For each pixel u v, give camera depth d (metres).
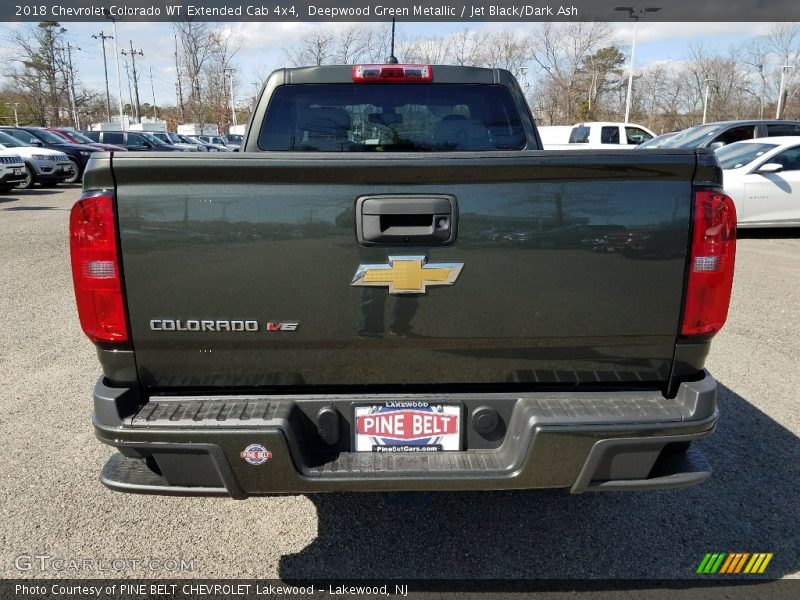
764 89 51.84
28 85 54.22
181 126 38.88
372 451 2.19
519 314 2.10
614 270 2.09
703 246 2.09
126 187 1.99
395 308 2.08
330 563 2.64
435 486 2.09
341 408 2.16
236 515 2.96
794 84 49.38
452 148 3.49
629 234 2.07
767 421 3.89
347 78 3.36
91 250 2.01
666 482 2.17
